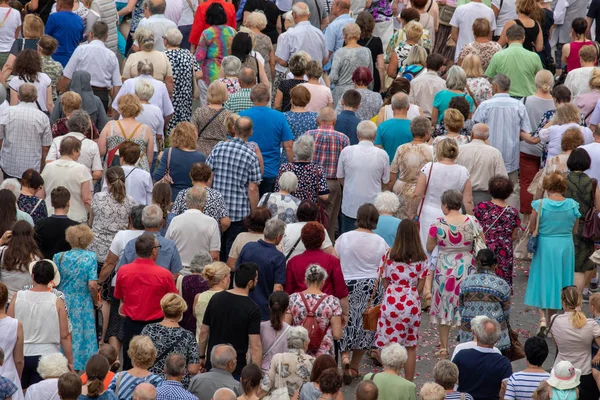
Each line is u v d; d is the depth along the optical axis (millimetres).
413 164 45031
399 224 37688
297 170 43406
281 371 31031
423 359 41531
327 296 35125
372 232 39156
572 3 70812
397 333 37438
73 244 36906
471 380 32656
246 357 33500
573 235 43344
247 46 53562
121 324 38031
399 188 45344
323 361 30000
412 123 45688
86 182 42219
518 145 50000
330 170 46688
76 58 53656
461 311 37531
